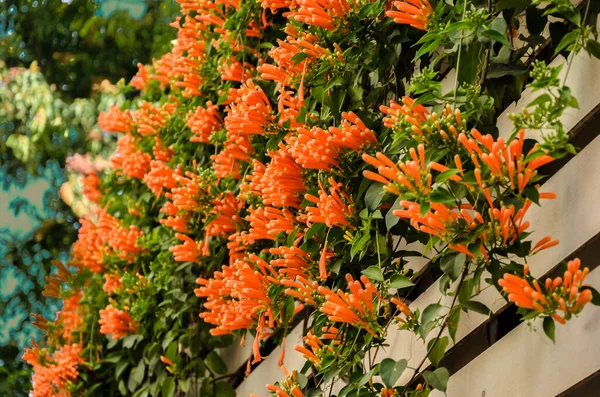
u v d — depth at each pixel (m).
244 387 3.57
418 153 2.00
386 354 2.60
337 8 2.38
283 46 2.55
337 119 2.56
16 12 6.50
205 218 3.30
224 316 2.77
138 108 4.34
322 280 2.36
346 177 2.28
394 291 2.54
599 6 1.89
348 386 2.22
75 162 6.09
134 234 3.93
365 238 2.24
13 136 6.22
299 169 2.45
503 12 2.01
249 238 2.64
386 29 2.45
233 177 3.10
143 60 6.53
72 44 6.51
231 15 3.39
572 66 2.08
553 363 2.00
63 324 4.45
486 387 2.19
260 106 2.58
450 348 2.33
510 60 2.08
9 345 6.12
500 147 1.74
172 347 3.58
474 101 2.04
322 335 2.47
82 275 4.47
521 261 2.13
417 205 1.85
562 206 2.05
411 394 2.13
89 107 6.29
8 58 6.46
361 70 2.52
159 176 3.47
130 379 3.91
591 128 2.08
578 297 1.77
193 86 3.49
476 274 1.94
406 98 2.05
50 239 6.35
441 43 2.13
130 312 3.79
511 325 2.24
